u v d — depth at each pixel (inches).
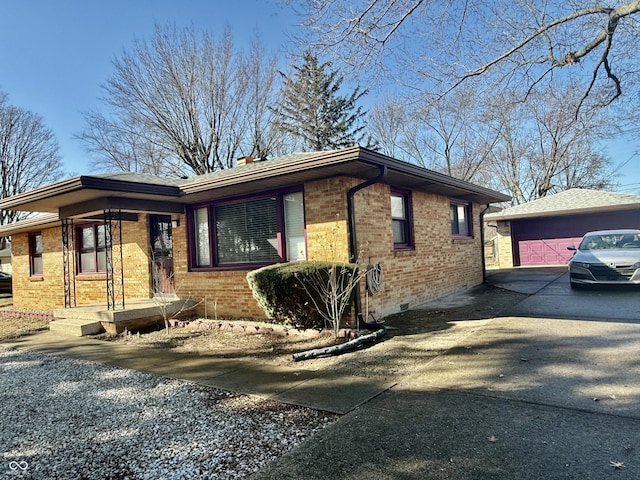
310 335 271.9
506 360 194.1
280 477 106.4
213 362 230.2
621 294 356.2
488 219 750.5
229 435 133.6
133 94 934.4
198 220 377.7
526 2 352.2
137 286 426.3
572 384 158.2
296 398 164.1
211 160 1017.5
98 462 120.3
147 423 148.2
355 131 1130.7
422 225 388.8
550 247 736.3
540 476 99.5
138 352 266.4
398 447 118.0
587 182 1211.9
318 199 297.1
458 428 127.8
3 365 252.2
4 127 1155.3
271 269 273.7
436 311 335.3
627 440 114.4
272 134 1052.5
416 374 184.5
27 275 573.9
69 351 281.0
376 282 303.3
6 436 142.9
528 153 1212.5
